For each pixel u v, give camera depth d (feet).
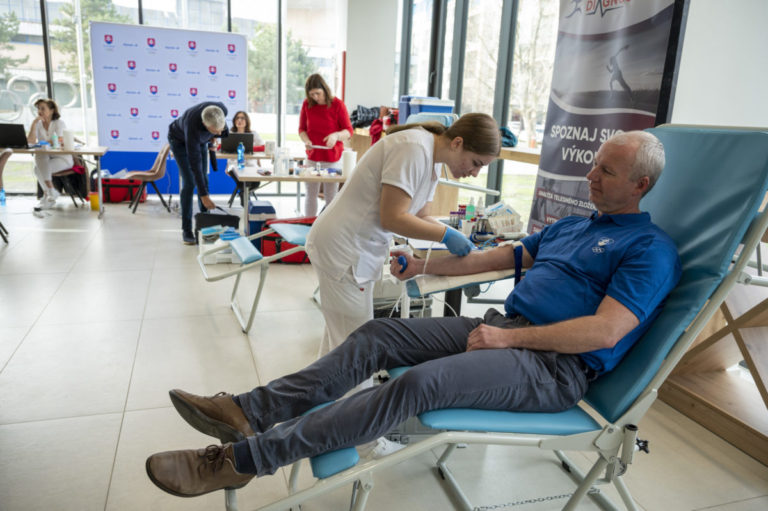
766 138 4.47
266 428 5.03
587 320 4.61
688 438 7.30
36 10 21.49
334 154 16.90
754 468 6.71
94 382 8.00
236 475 4.42
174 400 4.96
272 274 13.66
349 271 6.21
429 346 5.48
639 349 4.75
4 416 7.06
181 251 15.19
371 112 21.03
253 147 20.51
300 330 10.25
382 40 22.38
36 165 19.49
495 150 5.59
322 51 24.77
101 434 6.77
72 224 17.76
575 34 8.64
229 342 9.59
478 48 16.46
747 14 7.69
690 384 8.09
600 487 6.23
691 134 5.17
